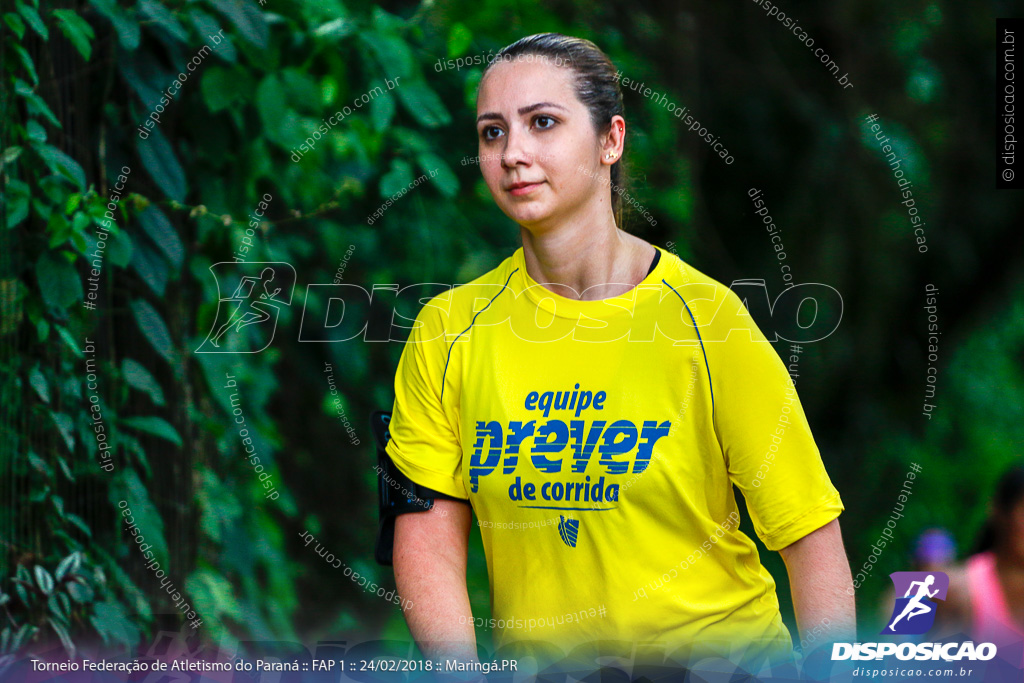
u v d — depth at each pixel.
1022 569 8.90
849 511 20.50
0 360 7.48
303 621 13.07
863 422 22.02
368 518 13.90
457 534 6.23
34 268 7.77
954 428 22.52
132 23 8.10
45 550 7.86
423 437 6.16
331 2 10.33
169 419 9.41
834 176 20.80
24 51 7.32
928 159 21.19
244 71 9.25
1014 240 22.77
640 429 5.63
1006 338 24.89
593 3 15.48
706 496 5.81
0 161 7.36
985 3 20.47
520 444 5.76
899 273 21.28
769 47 20.86
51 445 7.96
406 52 10.52
